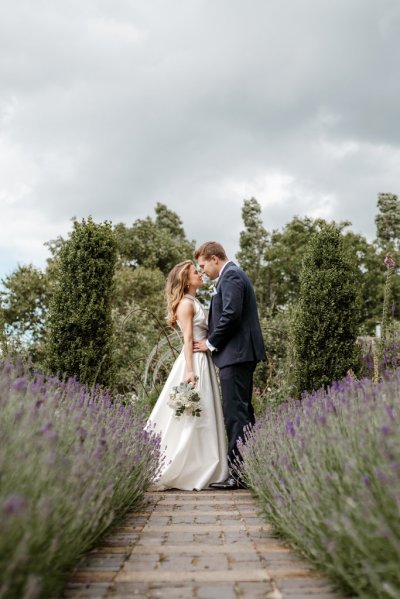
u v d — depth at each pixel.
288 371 8.00
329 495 2.22
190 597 2.04
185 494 4.47
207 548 2.71
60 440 2.61
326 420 2.81
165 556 2.58
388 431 1.98
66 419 2.93
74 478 2.21
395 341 6.80
